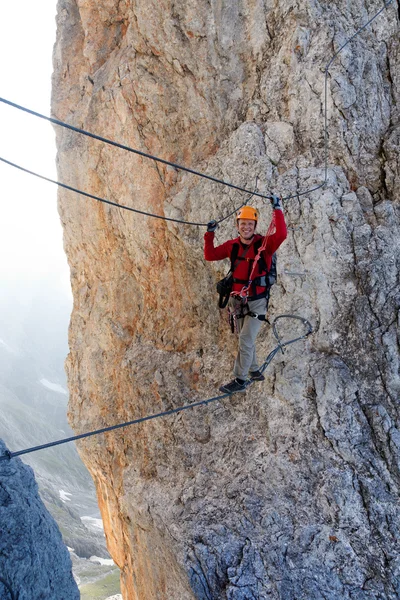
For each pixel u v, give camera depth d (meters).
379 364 9.22
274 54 10.91
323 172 9.98
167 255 12.59
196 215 11.34
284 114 10.67
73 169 14.77
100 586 46.03
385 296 9.34
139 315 13.94
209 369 11.30
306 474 8.98
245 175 10.55
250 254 7.34
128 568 14.31
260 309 7.48
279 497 8.95
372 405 9.08
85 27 14.50
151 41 12.20
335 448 8.97
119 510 13.99
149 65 12.42
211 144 11.81
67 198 15.30
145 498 10.89
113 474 14.09
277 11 10.83
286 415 9.60
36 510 5.42
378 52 10.64
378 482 8.55
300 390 9.53
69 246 16.47
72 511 72.50
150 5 11.94
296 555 8.28
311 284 9.71
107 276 14.98
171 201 11.92
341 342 9.49
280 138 10.45
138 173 12.82
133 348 13.34
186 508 9.73
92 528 72.06
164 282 12.81
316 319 9.68
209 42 11.60
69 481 92.94
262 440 9.80
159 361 12.31
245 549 8.56
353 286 9.54
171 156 12.36
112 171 13.59
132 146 12.88
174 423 11.30
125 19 13.91
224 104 11.64
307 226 9.80
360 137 10.16
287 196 10.01
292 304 9.81
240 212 7.25
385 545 8.09
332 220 9.74
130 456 12.78
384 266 9.41
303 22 10.48
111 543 15.90
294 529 8.55
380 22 10.70
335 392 9.25
